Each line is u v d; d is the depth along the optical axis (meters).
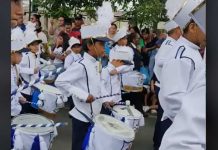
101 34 3.19
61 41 6.35
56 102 3.83
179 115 1.07
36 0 6.95
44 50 6.27
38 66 4.41
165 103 2.24
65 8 6.74
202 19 1.20
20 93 3.72
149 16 6.34
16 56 3.30
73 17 6.57
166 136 1.07
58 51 6.24
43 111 3.88
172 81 2.14
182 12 1.99
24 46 4.02
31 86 3.88
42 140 2.64
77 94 3.06
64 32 6.40
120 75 4.23
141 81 4.97
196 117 1.01
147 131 5.27
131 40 6.04
